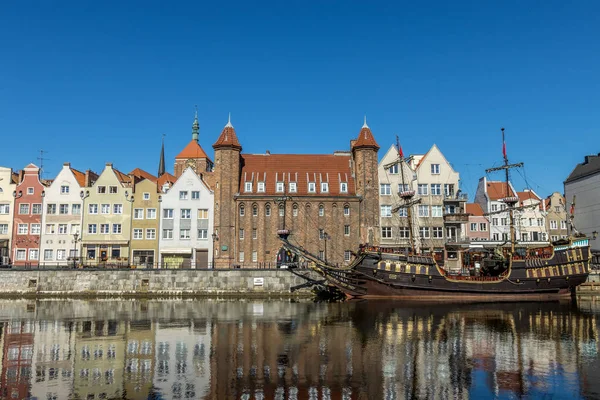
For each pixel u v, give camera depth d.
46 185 70.38
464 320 35.09
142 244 65.25
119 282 55.59
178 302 50.44
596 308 44.06
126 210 65.94
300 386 17.98
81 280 55.59
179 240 65.44
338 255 65.81
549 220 85.56
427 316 37.41
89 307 45.00
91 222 65.88
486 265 57.31
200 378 19.00
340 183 68.81
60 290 55.34
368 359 22.23
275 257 65.06
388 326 31.98
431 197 67.94
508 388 17.91
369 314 38.75
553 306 45.94
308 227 66.19
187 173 66.94
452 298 52.09
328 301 51.03
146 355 23.03
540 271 54.06
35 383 18.41
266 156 72.44
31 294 55.06
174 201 66.25
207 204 66.38
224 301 51.50
